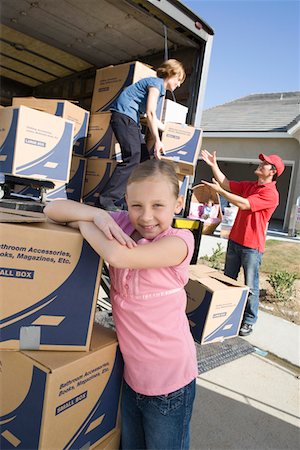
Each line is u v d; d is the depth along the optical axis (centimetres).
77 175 350
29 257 111
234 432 189
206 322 280
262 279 517
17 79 580
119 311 125
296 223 991
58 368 109
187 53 377
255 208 305
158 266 117
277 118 1280
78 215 121
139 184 119
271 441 187
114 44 434
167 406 121
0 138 259
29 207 191
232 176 1781
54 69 531
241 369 258
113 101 349
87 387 121
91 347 124
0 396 118
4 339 113
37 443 109
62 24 409
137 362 122
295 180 1073
